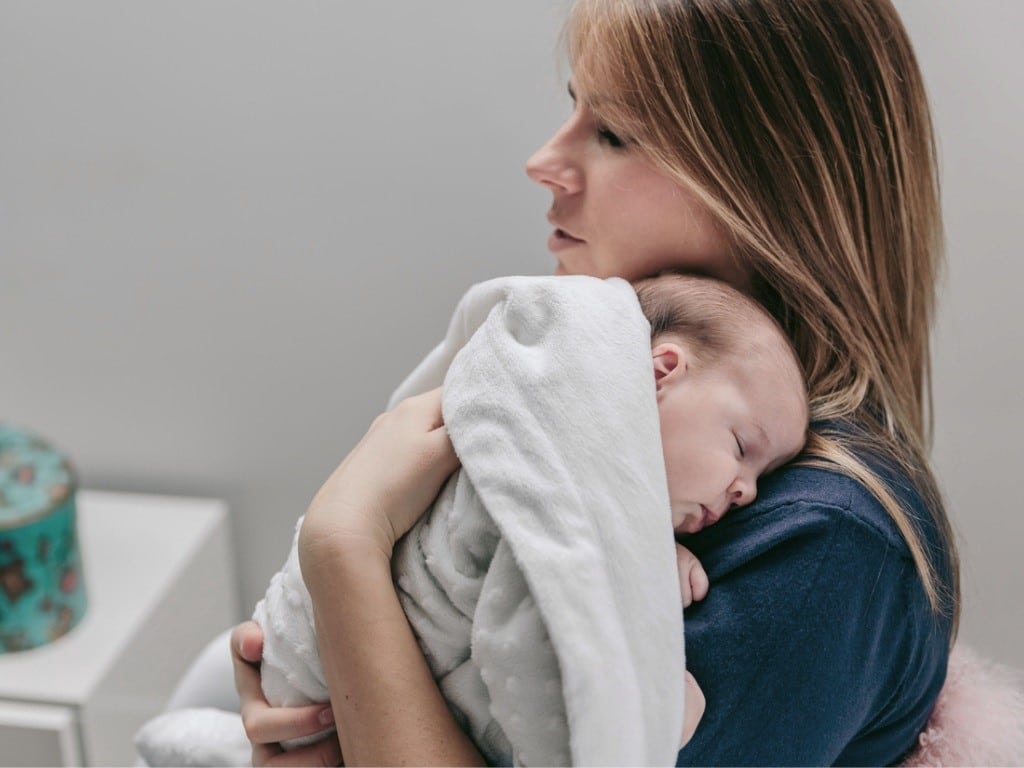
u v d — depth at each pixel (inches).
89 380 73.0
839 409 36.2
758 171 35.2
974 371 63.1
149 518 72.7
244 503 74.8
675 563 28.9
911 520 34.0
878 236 37.7
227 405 72.2
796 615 30.5
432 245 66.3
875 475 33.8
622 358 30.5
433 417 32.6
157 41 64.6
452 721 29.4
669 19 34.6
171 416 73.0
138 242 69.1
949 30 57.9
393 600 30.0
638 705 27.4
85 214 69.0
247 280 68.9
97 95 66.2
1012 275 61.1
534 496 28.3
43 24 65.2
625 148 36.6
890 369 38.5
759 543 31.3
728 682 30.1
